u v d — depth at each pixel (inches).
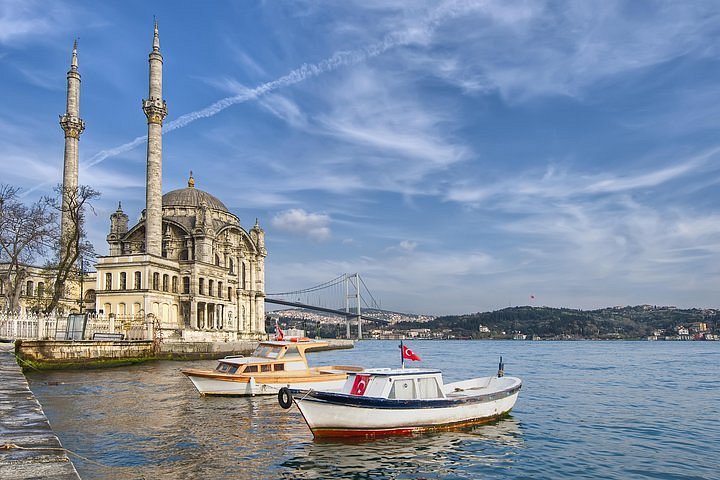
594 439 966.4
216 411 1136.8
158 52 3469.5
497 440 941.2
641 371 2472.9
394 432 936.3
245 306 4441.4
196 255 3757.4
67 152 3432.6
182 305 3474.4
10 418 581.9
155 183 3378.4
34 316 2116.1
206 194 4338.1
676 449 903.7
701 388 1743.4
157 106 3410.4
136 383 1590.8
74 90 3499.0
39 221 2544.3
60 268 2517.2
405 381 962.1
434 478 741.3
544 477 751.1
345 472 753.0
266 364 1374.3
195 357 2770.7
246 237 4448.8
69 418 1045.8
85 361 2081.7
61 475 378.9
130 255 3208.7
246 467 753.0
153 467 735.1
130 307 3142.2
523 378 2090.3
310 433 950.4
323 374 1408.7
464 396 1035.3
